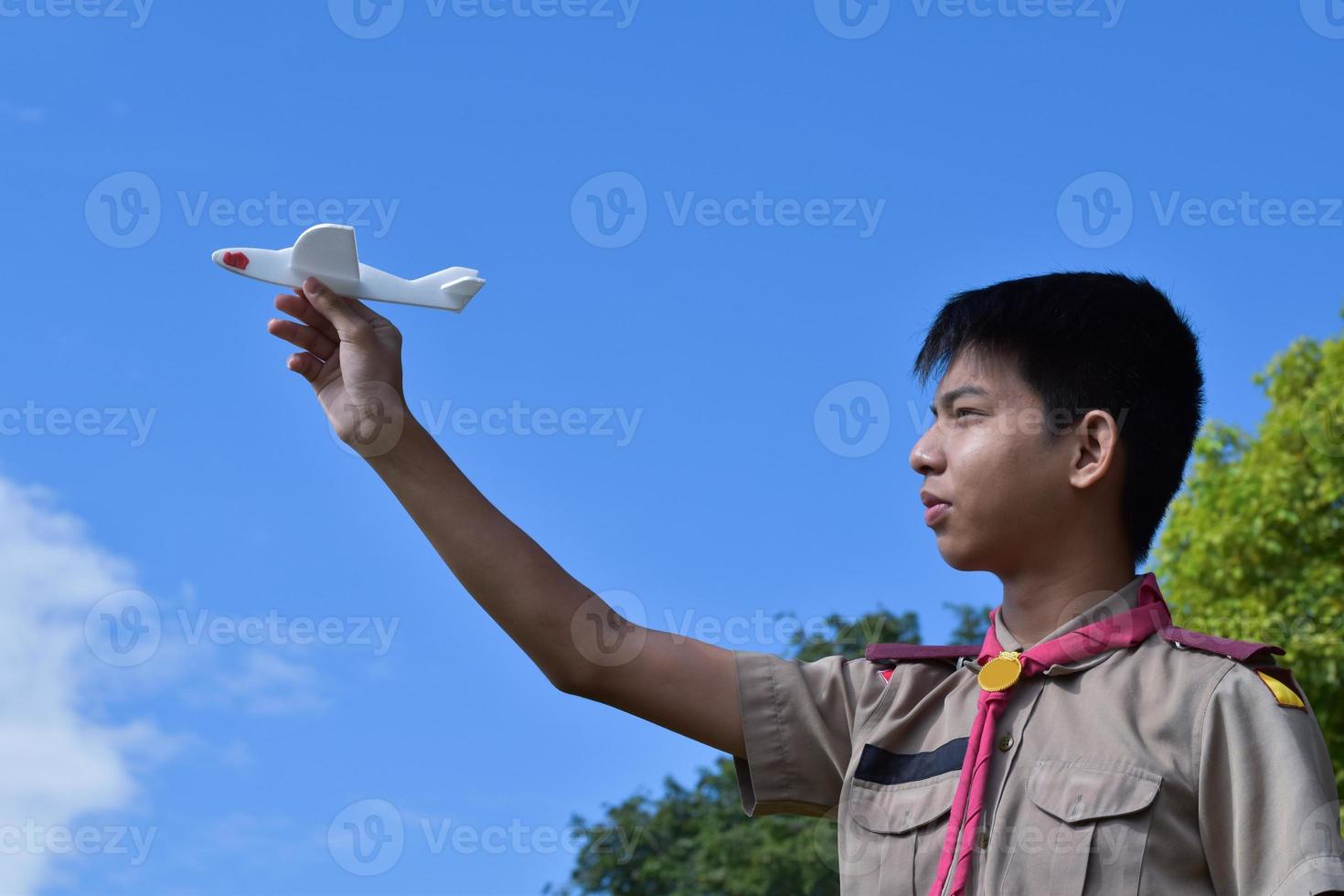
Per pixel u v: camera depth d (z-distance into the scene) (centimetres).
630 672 185
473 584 183
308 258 178
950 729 171
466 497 184
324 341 186
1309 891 142
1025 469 171
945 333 183
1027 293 179
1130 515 174
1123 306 178
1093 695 162
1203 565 798
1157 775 153
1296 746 151
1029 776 160
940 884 159
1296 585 772
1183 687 158
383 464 183
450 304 181
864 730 177
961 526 173
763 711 184
